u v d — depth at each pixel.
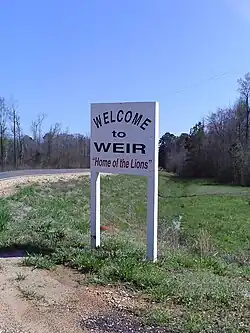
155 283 5.74
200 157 67.88
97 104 8.03
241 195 40.56
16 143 66.25
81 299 5.19
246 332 4.18
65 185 29.39
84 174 41.00
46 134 69.81
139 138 7.43
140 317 4.59
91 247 7.97
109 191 30.70
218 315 4.66
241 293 5.54
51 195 21.92
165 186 49.00
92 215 8.09
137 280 5.84
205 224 21.31
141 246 8.61
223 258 10.86
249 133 64.50
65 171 48.03
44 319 4.53
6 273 6.31
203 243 11.35
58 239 8.73
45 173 41.38
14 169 57.66
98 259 6.90
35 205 15.72
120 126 7.70
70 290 5.54
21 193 19.70
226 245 15.61
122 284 5.80
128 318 4.58
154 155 7.23
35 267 6.67
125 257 7.08
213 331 4.18
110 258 7.00
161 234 13.73
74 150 70.12
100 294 5.39
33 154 67.88
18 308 4.83
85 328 4.31
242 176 57.59
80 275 6.27
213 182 59.72
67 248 7.88
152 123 7.25
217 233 18.73
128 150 7.60
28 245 8.10
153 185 7.24
